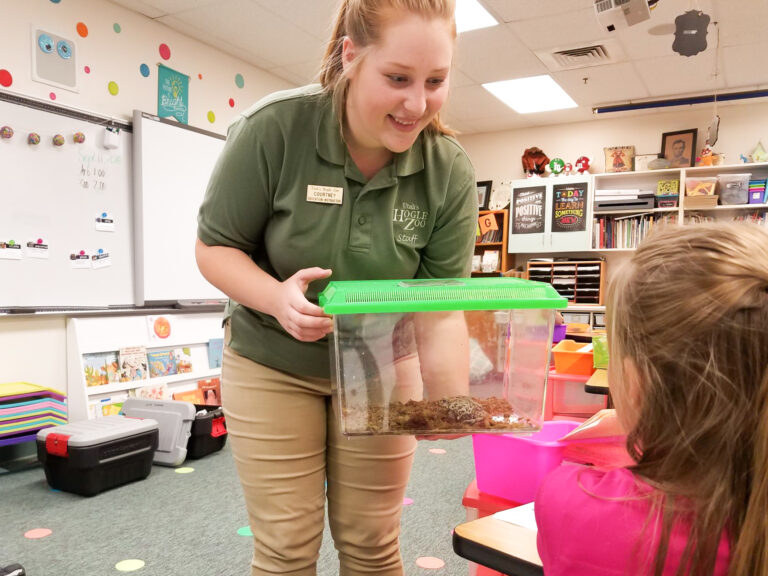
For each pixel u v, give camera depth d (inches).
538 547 25.0
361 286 33.6
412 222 41.7
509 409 32.6
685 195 210.2
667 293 22.4
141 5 140.6
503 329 32.2
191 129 155.8
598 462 36.0
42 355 124.3
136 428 106.3
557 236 231.3
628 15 108.3
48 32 125.3
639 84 194.7
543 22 149.1
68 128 127.4
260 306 36.8
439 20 31.4
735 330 20.8
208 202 39.9
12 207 117.6
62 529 85.3
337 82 36.3
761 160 206.5
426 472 111.8
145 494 100.4
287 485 40.6
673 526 21.4
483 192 258.4
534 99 212.1
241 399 41.5
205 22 150.3
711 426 21.1
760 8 139.3
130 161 141.6
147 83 147.5
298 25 152.4
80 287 130.0
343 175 38.9
